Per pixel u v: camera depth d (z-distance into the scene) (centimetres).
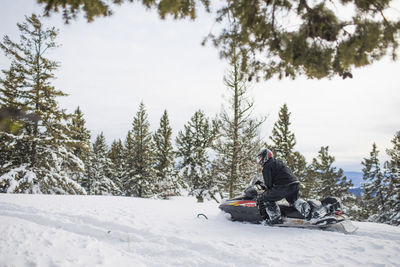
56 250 332
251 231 503
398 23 251
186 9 294
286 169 526
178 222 556
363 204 3119
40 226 425
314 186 2944
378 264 331
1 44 1761
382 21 257
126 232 465
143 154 3081
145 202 818
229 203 593
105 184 3578
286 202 568
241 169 1471
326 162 2983
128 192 3272
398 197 2388
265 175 529
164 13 278
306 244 414
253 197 586
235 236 465
